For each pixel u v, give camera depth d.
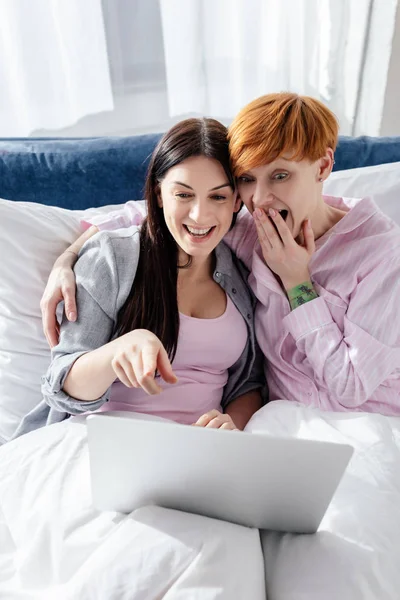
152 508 0.64
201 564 0.56
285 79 1.61
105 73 1.51
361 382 0.86
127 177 1.25
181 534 0.59
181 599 0.53
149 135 1.31
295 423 0.86
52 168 1.23
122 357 0.69
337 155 1.29
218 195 0.83
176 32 1.49
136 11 1.47
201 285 0.97
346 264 0.93
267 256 0.90
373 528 0.64
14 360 0.98
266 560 0.65
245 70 1.58
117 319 0.90
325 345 0.89
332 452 0.52
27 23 1.39
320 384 0.93
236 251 1.03
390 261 0.88
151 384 0.65
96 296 0.87
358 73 1.61
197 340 0.93
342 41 1.57
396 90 1.65
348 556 0.60
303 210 0.86
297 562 0.61
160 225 0.90
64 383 0.81
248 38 1.53
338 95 1.66
